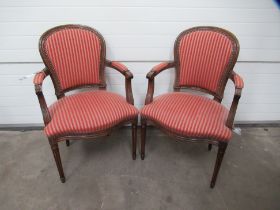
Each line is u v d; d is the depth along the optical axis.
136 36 1.62
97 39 1.51
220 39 1.43
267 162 1.69
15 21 1.52
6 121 1.96
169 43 1.65
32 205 1.36
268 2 1.51
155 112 1.37
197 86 1.59
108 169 1.59
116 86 1.83
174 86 1.62
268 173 1.59
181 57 1.53
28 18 1.52
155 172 1.58
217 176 1.55
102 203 1.38
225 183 1.51
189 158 1.70
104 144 1.81
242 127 2.04
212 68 1.48
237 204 1.38
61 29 1.43
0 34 1.56
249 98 1.93
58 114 1.31
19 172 1.56
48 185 1.47
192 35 1.49
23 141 1.84
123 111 1.37
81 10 1.51
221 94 1.51
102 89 1.64
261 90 1.89
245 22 1.58
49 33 1.40
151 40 1.63
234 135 1.95
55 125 1.26
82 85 1.59
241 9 1.54
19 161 1.65
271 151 1.79
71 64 1.48
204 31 1.47
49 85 1.80
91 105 1.37
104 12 1.53
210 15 1.56
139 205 1.37
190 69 1.54
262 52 1.70
